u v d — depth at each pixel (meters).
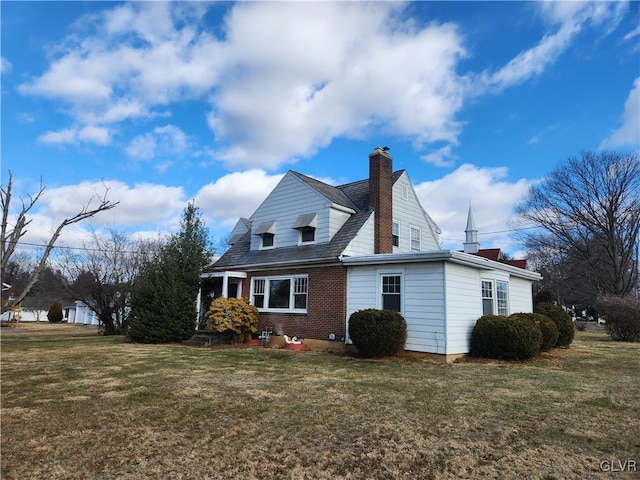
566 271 40.56
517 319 13.29
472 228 36.47
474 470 4.27
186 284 18.70
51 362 11.51
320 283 16.16
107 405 6.79
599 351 15.62
